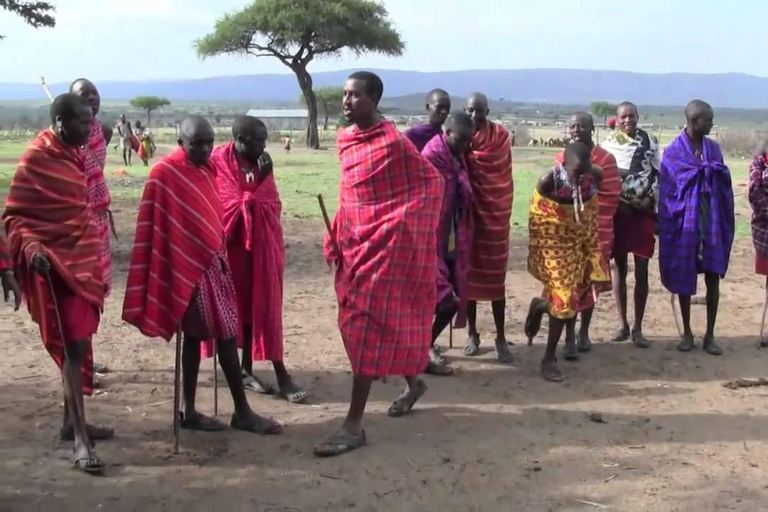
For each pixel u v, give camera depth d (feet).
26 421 19.47
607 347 26.55
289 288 34.14
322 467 17.33
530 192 71.97
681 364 24.80
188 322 18.17
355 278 17.84
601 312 30.94
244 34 184.24
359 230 17.78
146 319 17.56
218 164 20.52
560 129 299.58
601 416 20.17
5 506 15.28
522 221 53.47
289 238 46.93
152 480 16.56
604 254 24.63
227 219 20.44
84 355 17.89
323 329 27.99
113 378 22.72
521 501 15.90
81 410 16.99
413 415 20.45
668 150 25.85
